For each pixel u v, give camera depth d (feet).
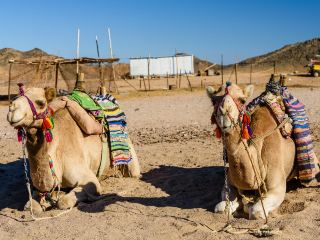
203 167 31.45
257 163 20.81
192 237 18.76
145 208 22.90
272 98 22.54
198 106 75.25
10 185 28.71
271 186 21.17
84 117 24.77
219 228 19.63
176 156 35.37
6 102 93.40
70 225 20.58
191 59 202.69
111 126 26.76
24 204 24.40
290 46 365.61
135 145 41.47
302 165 23.20
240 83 138.41
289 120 22.53
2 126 58.80
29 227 20.58
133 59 203.10
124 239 18.84
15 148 41.57
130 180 28.40
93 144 25.66
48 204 23.24
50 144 22.53
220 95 19.43
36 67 87.30
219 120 18.70
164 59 203.31
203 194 24.98
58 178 22.98
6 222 21.53
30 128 21.09
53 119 22.24
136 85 143.23
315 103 73.05
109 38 108.17
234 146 19.53
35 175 22.41
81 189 23.61
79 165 23.99
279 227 19.19
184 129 50.83
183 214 21.71
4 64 221.46
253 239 18.20
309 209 21.07
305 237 18.16
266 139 21.49
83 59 91.61
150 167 32.24
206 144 39.65
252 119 21.79
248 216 20.83
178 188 26.61
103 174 27.12
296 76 152.97
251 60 350.43
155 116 64.39
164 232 19.30
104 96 28.17
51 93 21.45
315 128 46.50
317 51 328.49
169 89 122.31
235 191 21.94
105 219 21.17
